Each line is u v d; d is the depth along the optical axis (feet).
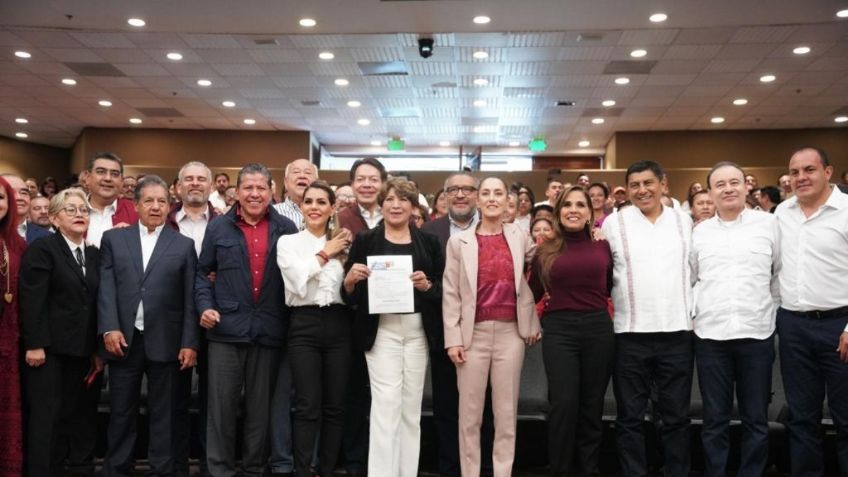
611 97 33.88
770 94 33.04
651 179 10.64
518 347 10.41
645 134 41.55
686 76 30.12
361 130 42.45
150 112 38.01
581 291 10.43
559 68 29.22
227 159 42.50
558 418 10.28
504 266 10.55
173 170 36.06
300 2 21.98
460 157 47.32
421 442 12.29
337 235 10.76
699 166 41.06
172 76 30.89
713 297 10.33
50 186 33.63
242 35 25.36
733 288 10.21
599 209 18.52
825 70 29.07
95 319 10.91
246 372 10.68
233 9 22.68
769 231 10.34
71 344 10.52
